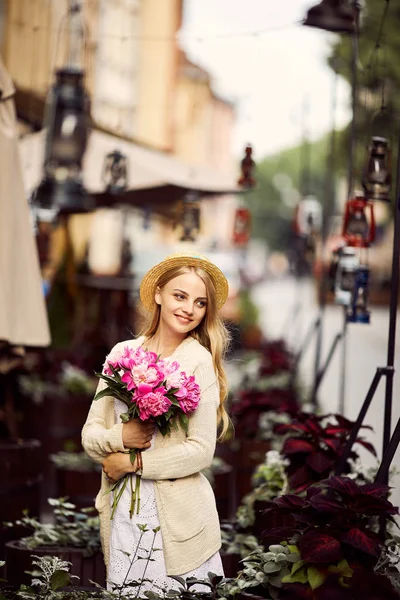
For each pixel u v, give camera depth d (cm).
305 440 575
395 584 405
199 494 443
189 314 451
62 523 578
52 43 1784
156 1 3375
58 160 913
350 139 772
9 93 668
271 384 1252
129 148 1269
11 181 665
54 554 529
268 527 579
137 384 420
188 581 422
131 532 435
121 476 436
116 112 3055
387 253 4044
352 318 746
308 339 1212
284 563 425
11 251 659
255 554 453
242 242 1585
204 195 1417
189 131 4309
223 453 852
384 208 3628
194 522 437
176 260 455
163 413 426
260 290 4953
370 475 585
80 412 1034
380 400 1619
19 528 643
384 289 4244
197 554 436
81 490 721
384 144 689
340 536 414
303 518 431
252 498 598
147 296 465
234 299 2559
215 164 4647
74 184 918
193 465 434
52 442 1019
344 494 422
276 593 419
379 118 734
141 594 432
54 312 1377
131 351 430
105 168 1087
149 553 430
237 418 848
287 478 580
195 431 438
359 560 419
